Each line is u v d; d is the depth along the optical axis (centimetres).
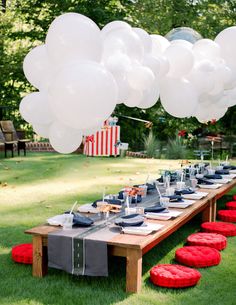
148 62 489
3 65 1598
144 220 455
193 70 562
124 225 427
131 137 1672
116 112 1634
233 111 1644
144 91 502
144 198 570
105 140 1366
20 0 1661
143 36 508
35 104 414
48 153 1450
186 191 589
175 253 489
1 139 1294
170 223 450
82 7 1571
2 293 399
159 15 1593
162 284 414
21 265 467
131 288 402
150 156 1449
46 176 988
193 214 533
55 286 416
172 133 1664
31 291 404
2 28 1625
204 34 1562
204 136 1697
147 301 385
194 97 552
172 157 1431
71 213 459
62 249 407
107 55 451
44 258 438
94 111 361
